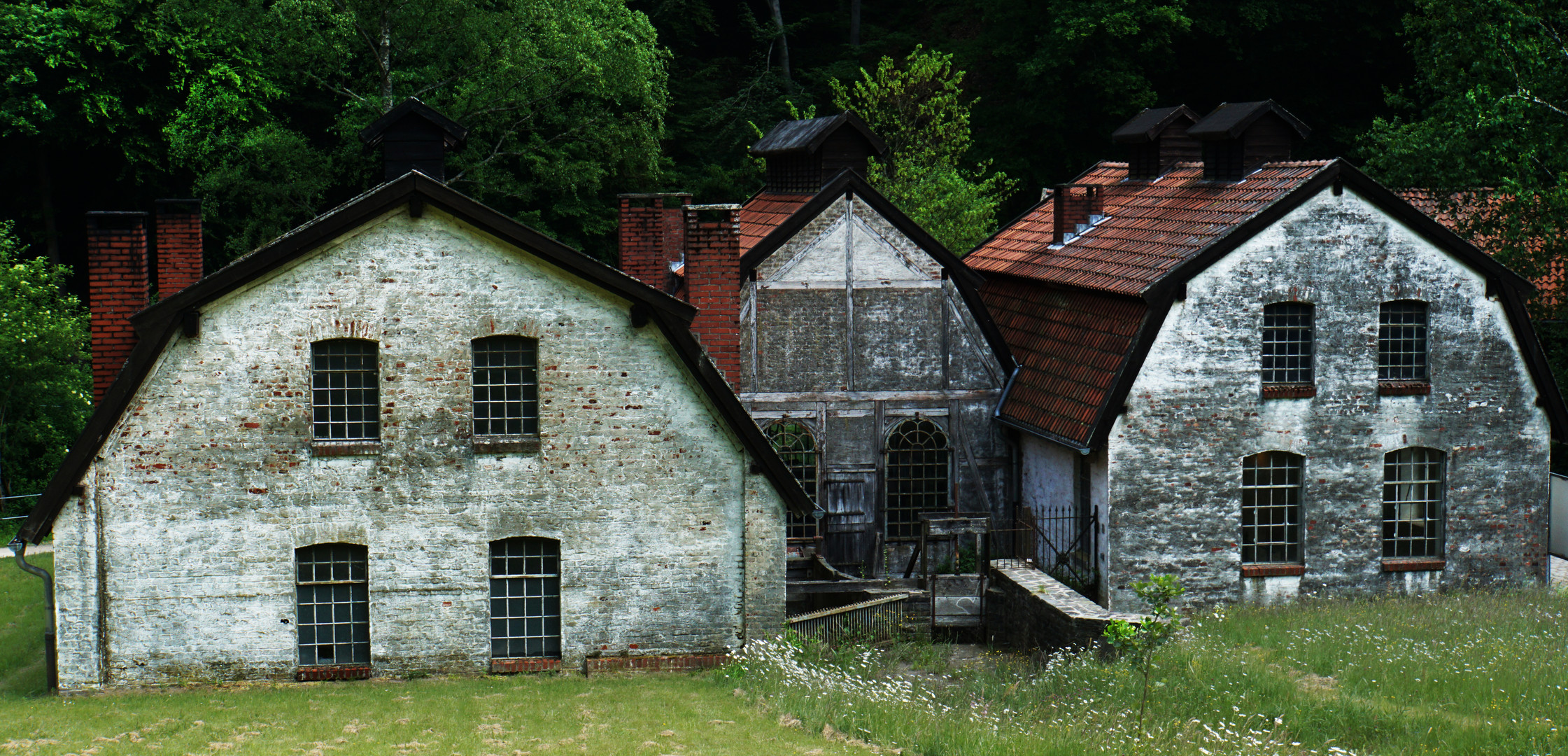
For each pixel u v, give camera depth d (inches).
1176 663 768.9
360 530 812.0
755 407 1082.1
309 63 1556.3
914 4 2433.6
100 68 1574.8
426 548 819.4
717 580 847.1
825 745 645.9
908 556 1115.9
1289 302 978.7
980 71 2252.7
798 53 2357.3
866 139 1162.0
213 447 793.6
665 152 2150.6
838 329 1090.1
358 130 1541.6
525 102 1568.7
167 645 798.5
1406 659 757.3
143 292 817.5
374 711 722.2
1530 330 1005.2
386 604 818.2
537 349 821.2
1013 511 1120.2
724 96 2273.6
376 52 1540.4
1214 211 1034.1
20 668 872.3
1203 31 1942.7
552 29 1533.0
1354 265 984.3
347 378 807.7
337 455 805.2
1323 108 2031.3
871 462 1104.2
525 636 841.5
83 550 786.2
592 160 1658.5
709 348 931.3
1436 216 1289.4
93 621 788.6
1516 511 1021.8
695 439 836.6
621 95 1722.4
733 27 2393.0
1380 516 1004.6
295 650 812.6
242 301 788.6
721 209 927.0
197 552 797.2
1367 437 998.4
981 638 984.9
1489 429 1013.2
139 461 787.4
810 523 1098.7
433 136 877.2
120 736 671.8
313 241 783.1
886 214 1087.0
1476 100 1236.5
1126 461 968.3
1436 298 997.2
